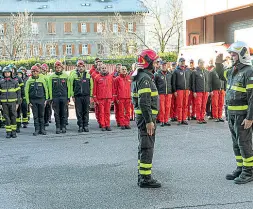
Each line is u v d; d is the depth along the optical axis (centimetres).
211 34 2505
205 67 1423
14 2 6881
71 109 2023
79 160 852
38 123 1204
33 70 1187
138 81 627
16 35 5184
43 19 6888
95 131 1243
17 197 614
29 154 923
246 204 561
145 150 642
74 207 564
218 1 2330
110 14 6844
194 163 797
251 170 665
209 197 592
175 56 3491
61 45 6931
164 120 1300
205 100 1338
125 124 1277
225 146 961
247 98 641
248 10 2242
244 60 652
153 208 552
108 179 700
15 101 1159
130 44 4709
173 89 1318
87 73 1225
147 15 4566
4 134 1220
